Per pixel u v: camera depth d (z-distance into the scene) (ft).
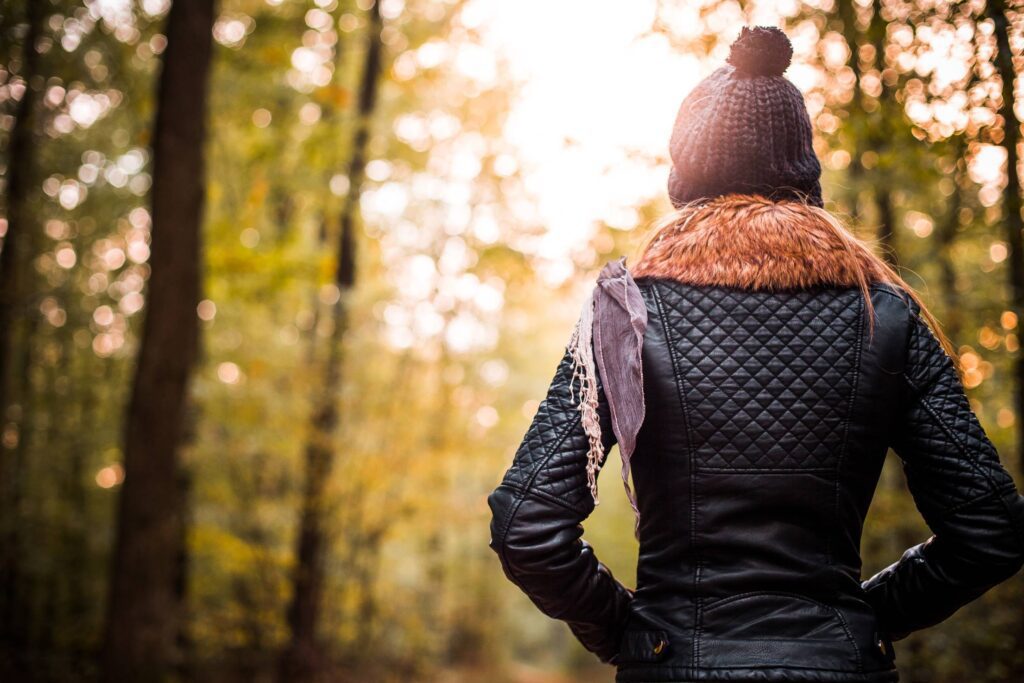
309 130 35.17
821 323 4.59
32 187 31.73
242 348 36.35
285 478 34.96
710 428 4.50
